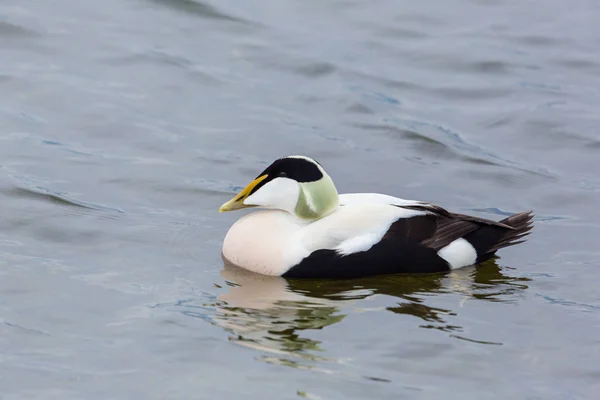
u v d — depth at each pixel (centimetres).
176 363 944
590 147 1600
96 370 930
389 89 1795
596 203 1409
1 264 1145
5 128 1563
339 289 1124
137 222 1295
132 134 1575
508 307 1092
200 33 1964
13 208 1302
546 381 942
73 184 1395
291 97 1747
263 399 888
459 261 1171
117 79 1764
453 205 1402
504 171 1515
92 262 1171
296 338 1000
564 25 2088
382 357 970
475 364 966
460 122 1688
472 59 1919
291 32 1992
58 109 1639
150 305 1064
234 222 1319
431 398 902
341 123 1664
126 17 1998
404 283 1142
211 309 1060
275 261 1155
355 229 1148
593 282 1166
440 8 2150
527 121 1686
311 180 1164
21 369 927
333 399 892
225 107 1694
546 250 1258
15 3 2016
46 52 1836
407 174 1501
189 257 1203
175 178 1438
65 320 1023
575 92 1808
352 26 2047
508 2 2188
